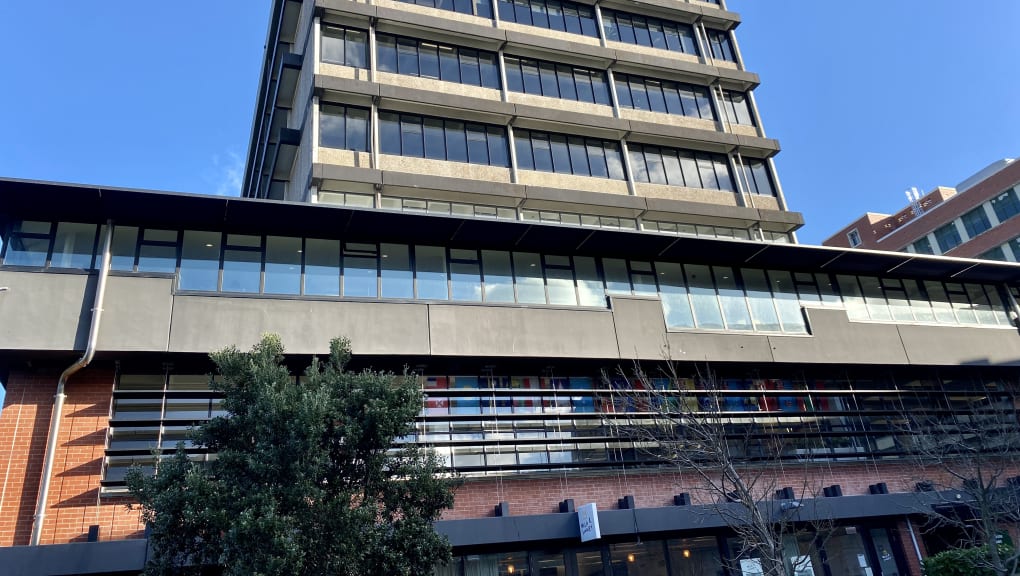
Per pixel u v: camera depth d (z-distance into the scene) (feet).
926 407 82.89
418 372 64.13
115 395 54.60
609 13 104.63
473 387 65.36
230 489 38.24
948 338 84.94
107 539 50.08
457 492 59.52
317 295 60.85
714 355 71.92
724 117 103.60
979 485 53.11
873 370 81.76
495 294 68.03
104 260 55.72
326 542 37.78
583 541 57.06
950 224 171.63
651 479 66.33
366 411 41.29
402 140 83.15
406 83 86.22
